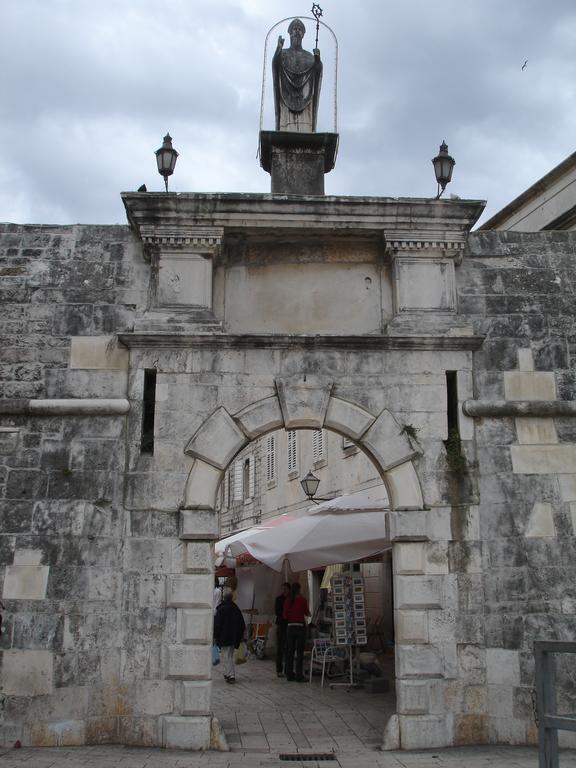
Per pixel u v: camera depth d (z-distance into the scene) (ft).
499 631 30.12
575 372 33.12
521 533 31.14
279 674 49.75
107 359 32.12
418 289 33.14
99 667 29.07
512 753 27.66
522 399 32.60
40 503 30.45
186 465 30.96
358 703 38.93
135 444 31.07
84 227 33.55
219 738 28.60
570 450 32.17
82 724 28.58
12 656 28.99
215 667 56.13
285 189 35.83
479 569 30.68
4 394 31.68
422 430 31.91
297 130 36.88
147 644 29.25
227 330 33.19
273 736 31.24
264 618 62.80
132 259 33.24
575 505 31.60
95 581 29.78
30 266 32.99
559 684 28.17
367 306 33.81
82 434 31.17
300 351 32.32
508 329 33.30
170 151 33.71
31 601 29.50
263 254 34.14
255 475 95.25
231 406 31.63
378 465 31.81
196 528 30.14
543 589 30.63
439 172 33.78
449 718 29.25
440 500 31.27
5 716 28.48
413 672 29.48
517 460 31.91
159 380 31.63
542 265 34.12
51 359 32.09
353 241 34.17
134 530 30.27
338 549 42.83
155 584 29.78
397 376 32.35
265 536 46.32
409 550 30.63
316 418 31.65
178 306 32.37
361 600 44.09
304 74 37.14
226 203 32.32
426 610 30.12
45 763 25.36
